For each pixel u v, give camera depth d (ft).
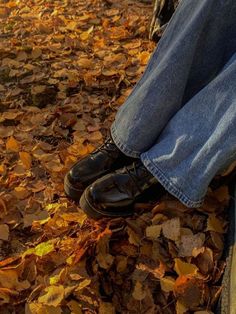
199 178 2.82
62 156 3.70
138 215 3.15
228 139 2.68
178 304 2.70
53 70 4.53
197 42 2.85
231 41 2.97
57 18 5.27
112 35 5.02
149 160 2.94
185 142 2.82
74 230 3.15
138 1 5.60
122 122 3.04
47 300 2.75
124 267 2.93
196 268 2.82
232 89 2.68
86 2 5.58
